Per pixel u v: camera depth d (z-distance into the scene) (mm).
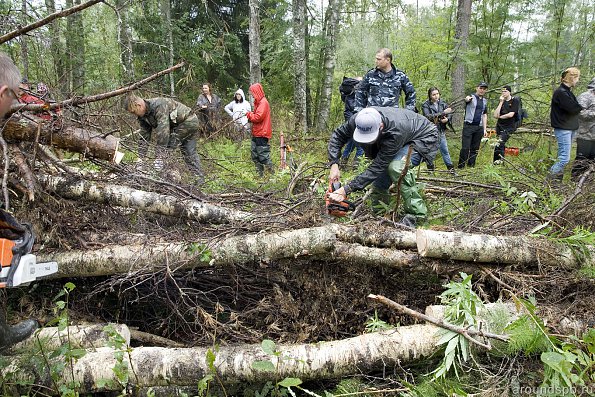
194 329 3111
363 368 2447
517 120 7773
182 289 3131
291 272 3051
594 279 2846
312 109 13836
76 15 7566
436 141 3928
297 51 10977
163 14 10391
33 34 3572
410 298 3053
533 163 6887
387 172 4051
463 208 4535
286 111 12250
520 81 11188
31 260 2326
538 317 2447
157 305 3281
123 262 2990
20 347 2646
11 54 4082
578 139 6086
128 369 2400
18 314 3018
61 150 3797
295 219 3256
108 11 8594
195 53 11305
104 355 2461
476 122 7730
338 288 3018
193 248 2971
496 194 4887
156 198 3521
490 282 3004
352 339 2547
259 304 3043
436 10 12258
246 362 2432
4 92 2146
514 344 2303
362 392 2305
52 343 2656
